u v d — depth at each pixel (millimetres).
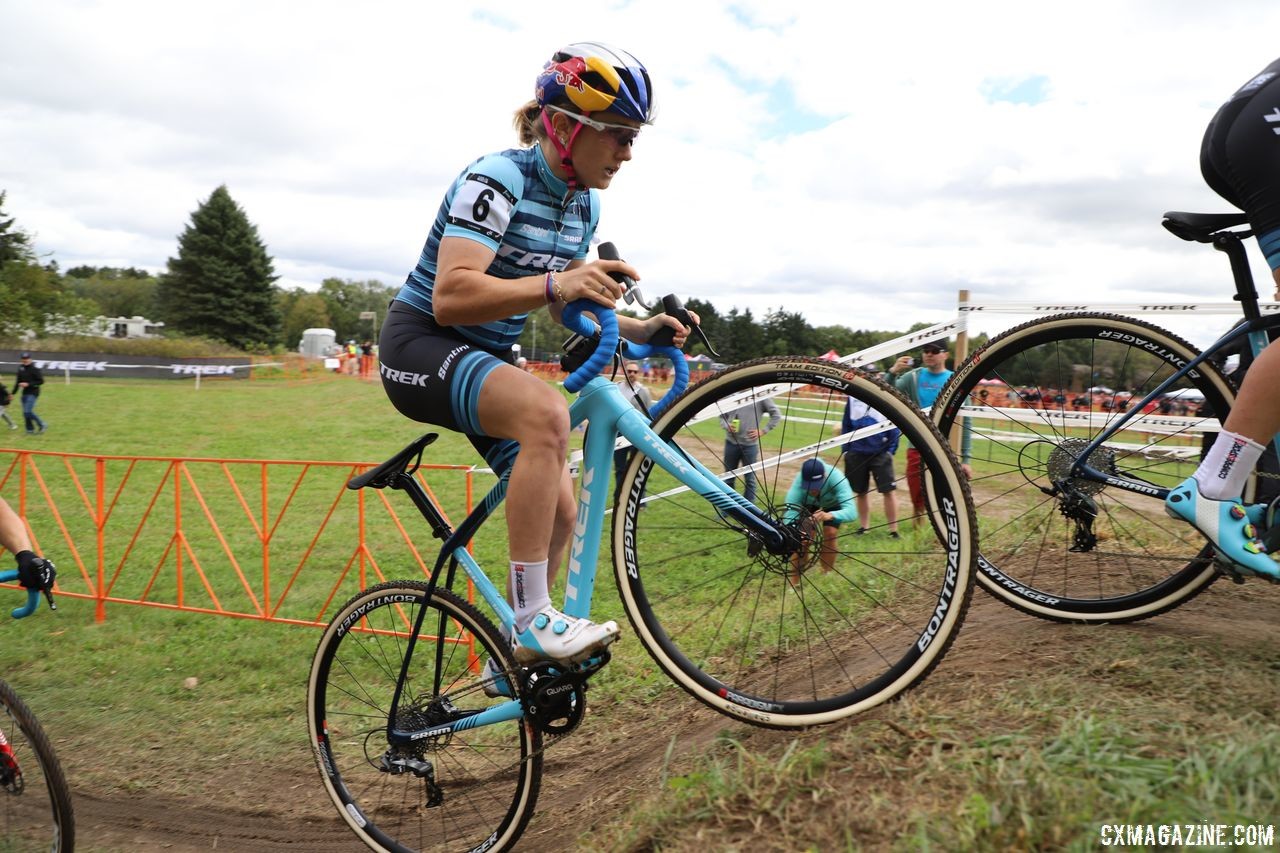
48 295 50594
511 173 1950
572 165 1965
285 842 2934
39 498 10039
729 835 1616
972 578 1765
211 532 8211
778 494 2541
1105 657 2000
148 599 6062
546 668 2021
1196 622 2248
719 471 2947
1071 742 1557
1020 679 1942
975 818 1377
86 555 7328
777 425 3129
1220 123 1959
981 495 2902
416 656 3078
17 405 21109
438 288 1880
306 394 25484
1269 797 1345
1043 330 2287
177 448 14484
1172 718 1642
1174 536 2779
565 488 2264
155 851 2953
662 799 1855
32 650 5016
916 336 4883
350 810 2414
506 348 2240
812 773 1692
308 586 6301
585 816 2375
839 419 3320
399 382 2096
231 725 3982
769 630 3008
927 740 1686
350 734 2688
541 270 2125
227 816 3160
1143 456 2354
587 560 2078
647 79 1924
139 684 4516
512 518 1926
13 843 2246
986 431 2777
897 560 3400
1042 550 2777
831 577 3354
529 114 2078
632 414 2037
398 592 2285
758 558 2115
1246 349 2059
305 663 4746
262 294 59750
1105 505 2719
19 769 2252
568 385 1812
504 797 2498
